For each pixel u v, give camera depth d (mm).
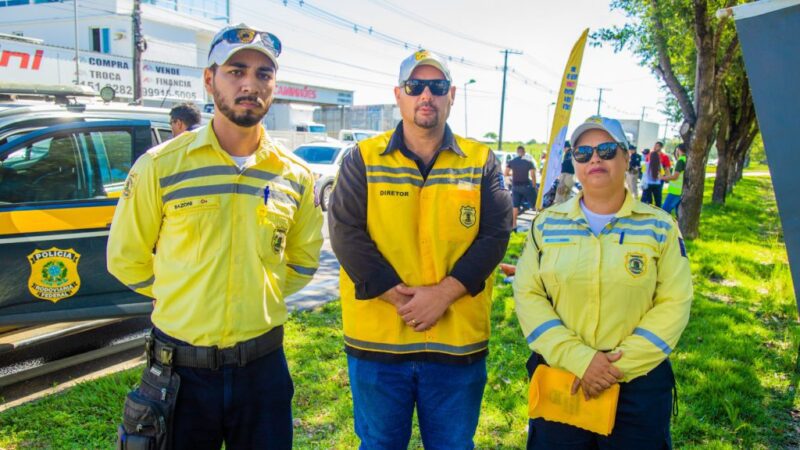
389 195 2385
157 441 2051
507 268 2879
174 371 2115
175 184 2133
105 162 4262
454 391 2443
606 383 2240
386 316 2424
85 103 4551
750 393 4051
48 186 3955
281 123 36781
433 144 2461
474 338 2455
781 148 2805
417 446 3338
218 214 2135
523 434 3457
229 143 2227
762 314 6156
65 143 4078
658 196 14695
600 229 2385
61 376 4133
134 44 19625
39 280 3820
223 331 2115
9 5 30031
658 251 2307
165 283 2154
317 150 14523
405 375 2449
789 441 3465
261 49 2115
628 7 12398
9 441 3197
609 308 2303
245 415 2193
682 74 20281
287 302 6004
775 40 2758
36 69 20000
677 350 4828
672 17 11312
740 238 11578
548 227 2469
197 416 2131
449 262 2414
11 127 3852
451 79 2420
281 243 2295
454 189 2400
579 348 2289
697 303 6301
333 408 3688
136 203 2148
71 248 3934
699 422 3613
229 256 2146
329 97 43469
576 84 6277
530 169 11289
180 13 31609
